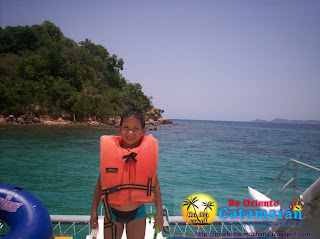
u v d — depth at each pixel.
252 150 20.83
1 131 31.03
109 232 2.10
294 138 39.94
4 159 13.90
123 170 2.00
